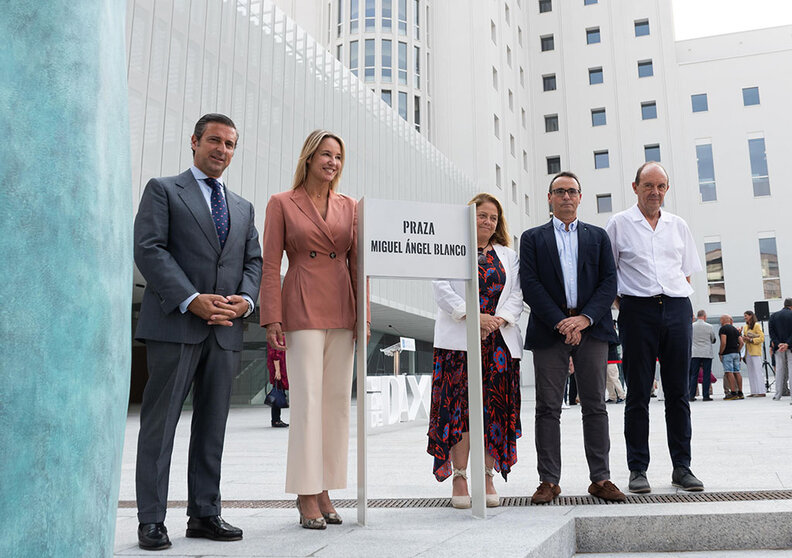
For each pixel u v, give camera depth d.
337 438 3.20
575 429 8.21
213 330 2.95
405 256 3.31
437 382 3.64
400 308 22.52
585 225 3.91
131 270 1.10
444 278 3.39
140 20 12.41
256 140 15.84
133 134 12.06
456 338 3.58
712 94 37.38
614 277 3.83
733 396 13.80
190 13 13.80
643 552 3.03
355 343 3.42
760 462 4.70
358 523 3.06
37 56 0.88
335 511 3.17
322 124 18.91
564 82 40.53
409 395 13.19
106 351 0.98
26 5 0.88
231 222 3.12
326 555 2.41
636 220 4.06
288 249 3.27
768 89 36.44
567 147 39.81
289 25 17.62
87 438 0.92
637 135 38.44
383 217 3.29
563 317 3.64
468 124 33.75
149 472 2.71
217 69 14.56
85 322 0.93
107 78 1.02
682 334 3.85
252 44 15.94
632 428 3.82
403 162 24.20
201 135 3.12
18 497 0.80
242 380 18.98
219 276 2.99
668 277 3.91
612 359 13.90
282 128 16.92
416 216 3.37
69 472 0.88
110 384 0.98
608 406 12.83
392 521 3.12
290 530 2.94
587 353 3.68
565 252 3.87
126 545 2.68
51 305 0.87
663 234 4.02
